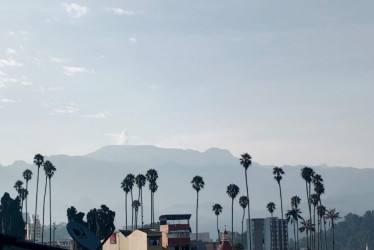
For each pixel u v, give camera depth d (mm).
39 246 33188
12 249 32938
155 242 166750
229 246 179375
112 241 175500
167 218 180375
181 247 172500
